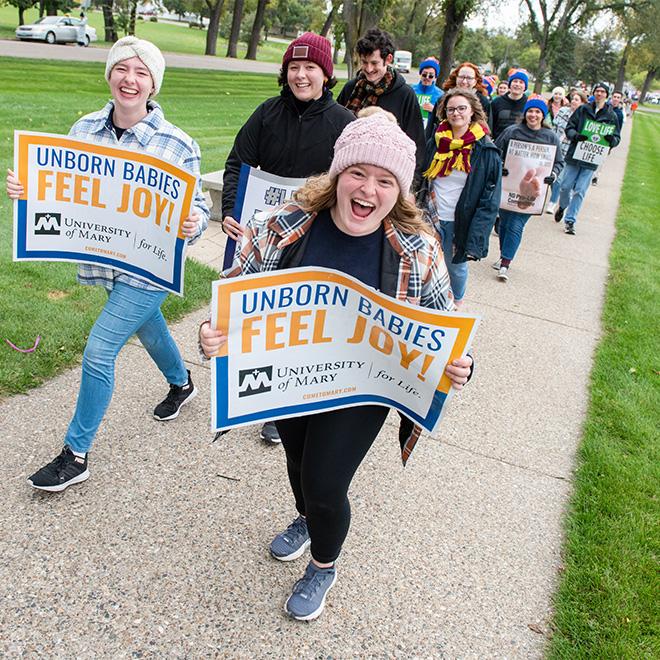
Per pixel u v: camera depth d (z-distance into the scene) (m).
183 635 2.32
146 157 2.74
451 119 4.82
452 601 2.62
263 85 26.16
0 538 2.62
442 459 3.58
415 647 2.40
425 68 8.81
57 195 2.85
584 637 2.46
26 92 14.19
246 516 2.94
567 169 9.45
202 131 13.10
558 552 2.97
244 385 2.18
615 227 10.43
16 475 2.97
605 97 9.02
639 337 5.70
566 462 3.71
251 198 3.42
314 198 2.06
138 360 4.12
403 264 2.11
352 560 2.77
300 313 2.12
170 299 4.98
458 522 3.09
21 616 2.31
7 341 4.00
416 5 44.81
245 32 64.88
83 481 2.98
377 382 2.24
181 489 3.05
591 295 6.82
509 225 6.83
